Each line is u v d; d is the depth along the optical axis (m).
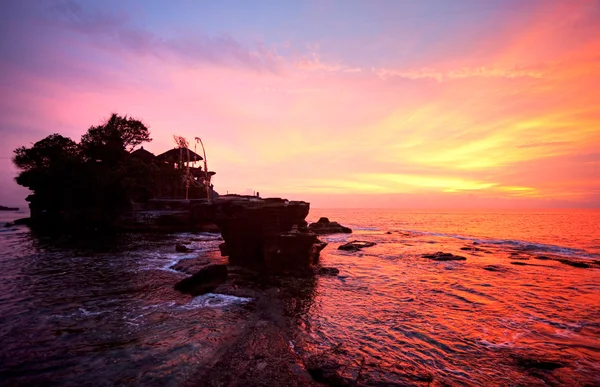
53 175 56.16
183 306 13.71
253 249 23.36
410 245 39.19
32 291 15.85
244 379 7.85
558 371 8.34
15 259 25.28
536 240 43.72
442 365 8.66
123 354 8.99
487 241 43.16
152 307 13.48
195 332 10.75
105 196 54.09
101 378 7.68
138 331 10.76
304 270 21.19
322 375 7.98
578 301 15.02
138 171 55.56
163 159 73.25
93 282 17.83
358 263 26.00
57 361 8.53
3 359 8.60
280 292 16.38
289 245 21.41
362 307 14.05
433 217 146.62
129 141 68.56
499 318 12.63
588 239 44.78
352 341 10.26
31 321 11.60
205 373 8.07
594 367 8.56
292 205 23.73
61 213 60.53
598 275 21.12
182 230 50.03
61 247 32.47
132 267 22.19
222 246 27.06
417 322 12.14
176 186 64.62
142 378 7.72
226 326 11.41
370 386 7.49
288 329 11.30
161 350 9.30
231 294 15.64
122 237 42.44
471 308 13.95
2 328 10.88
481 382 7.78
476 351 9.58
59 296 14.98
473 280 19.64
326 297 15.63
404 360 8.91
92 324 11.36
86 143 63.38
